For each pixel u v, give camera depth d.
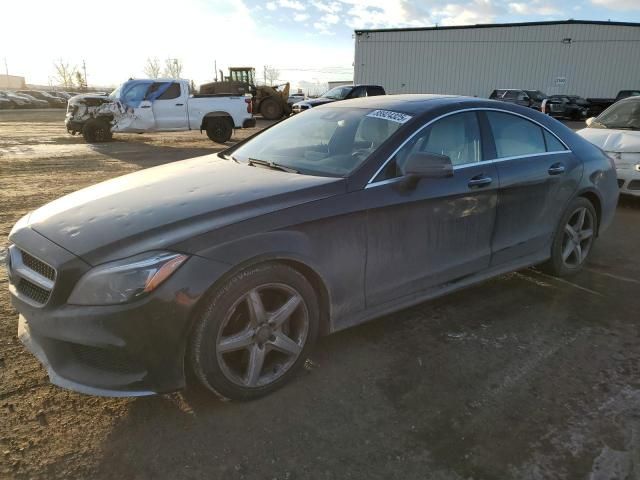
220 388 2.52
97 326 2.24
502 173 3.62
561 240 4.27
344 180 2.90
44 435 2.39
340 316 2.94
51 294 2.31
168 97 14.93
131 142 15.42
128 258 2.27
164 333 2.28
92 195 2.92
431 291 3.38
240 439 2.40
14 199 7.09
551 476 2.20
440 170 2.91
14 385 2.75
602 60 32.31
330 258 2.78
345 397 2.73
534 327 3.54
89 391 2.32
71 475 2.16
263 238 2.51
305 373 2.94
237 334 2.55
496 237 3.69
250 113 16.05
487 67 33.25
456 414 2.60
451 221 3.34
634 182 6.73
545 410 2.64
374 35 34.12
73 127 15.03
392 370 2.99
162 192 2.83
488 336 3.40
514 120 3.90
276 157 3.48
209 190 2.81
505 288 4.22
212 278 2.34
